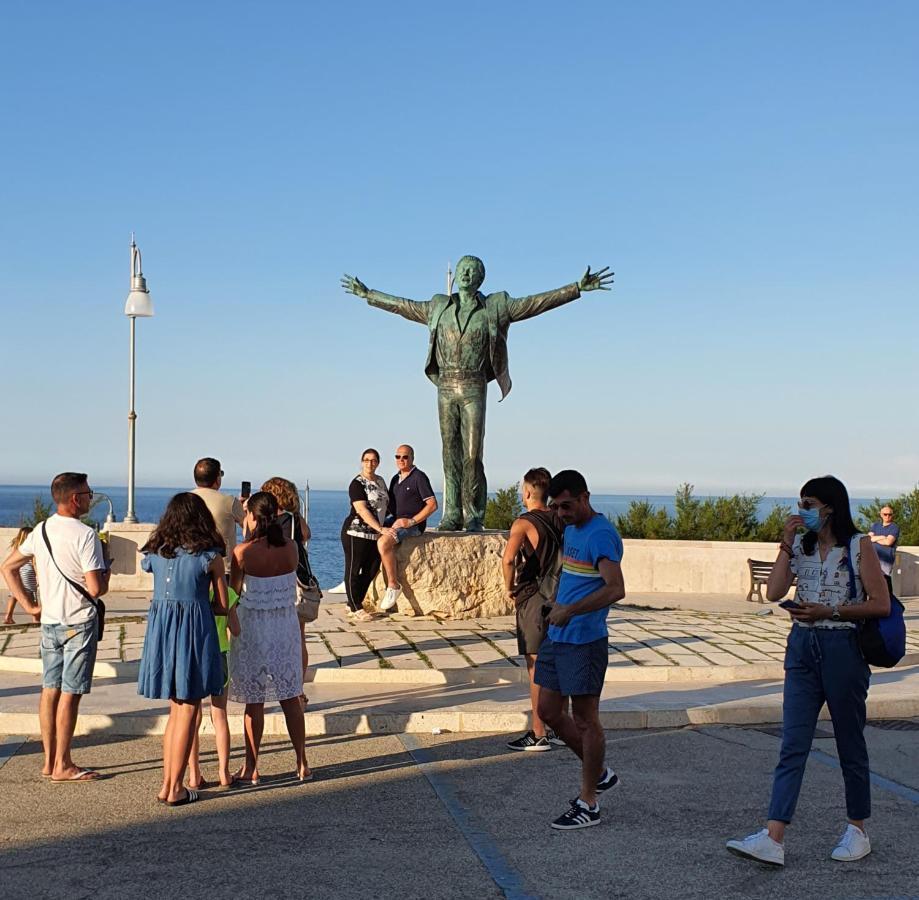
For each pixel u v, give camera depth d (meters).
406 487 12.58
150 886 4.94
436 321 13.34
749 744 8.02
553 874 5.12
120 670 10.10
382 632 11.73
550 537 7.50
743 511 25.17
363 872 5.14
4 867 5.19
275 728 8.34
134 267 19.22
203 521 6.38
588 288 12.98
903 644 5.27
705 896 4.82
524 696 9.29
